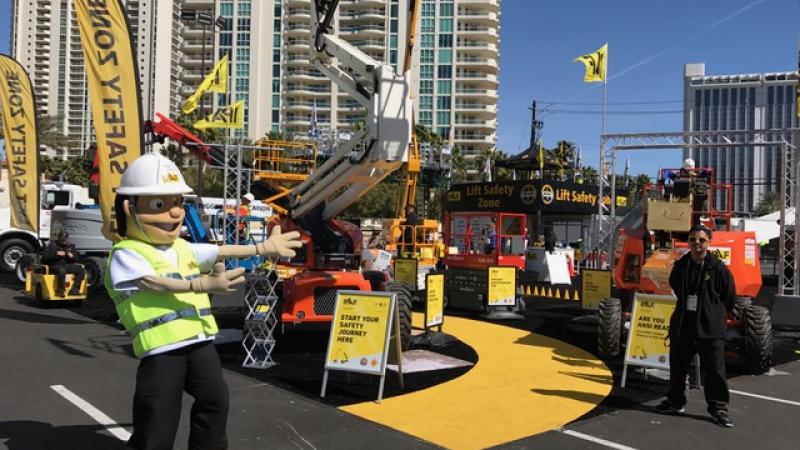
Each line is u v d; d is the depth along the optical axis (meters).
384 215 57.44
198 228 10.50
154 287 3.39
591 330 11.19
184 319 3.52
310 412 5.81
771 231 32.56
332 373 7.36
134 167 3.57
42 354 8.19
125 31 8.99
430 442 5.09
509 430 5.48
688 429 5.62
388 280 9.86
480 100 97.56
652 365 6.92
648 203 9.24
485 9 96.81
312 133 36.78
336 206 9.95
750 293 8.54
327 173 9.59
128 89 8.99
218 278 3.42
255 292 7.73
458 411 6.02
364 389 6.71
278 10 96.06
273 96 96.69
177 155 53.66
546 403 6.39
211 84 23.16
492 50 96.75
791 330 12.09
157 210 3.55
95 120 8.84
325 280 8.49
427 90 97.50
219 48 93.44
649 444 5.20
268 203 12.21
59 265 12.45
